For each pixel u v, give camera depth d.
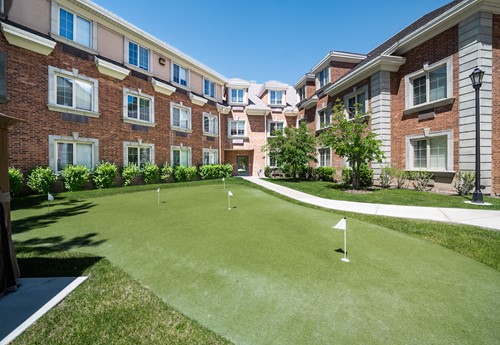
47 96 11.05
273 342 2.14
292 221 6.33
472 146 9.77
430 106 11.37
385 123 13.13
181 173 17.75
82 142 12.45
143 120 15.52
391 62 12.67
